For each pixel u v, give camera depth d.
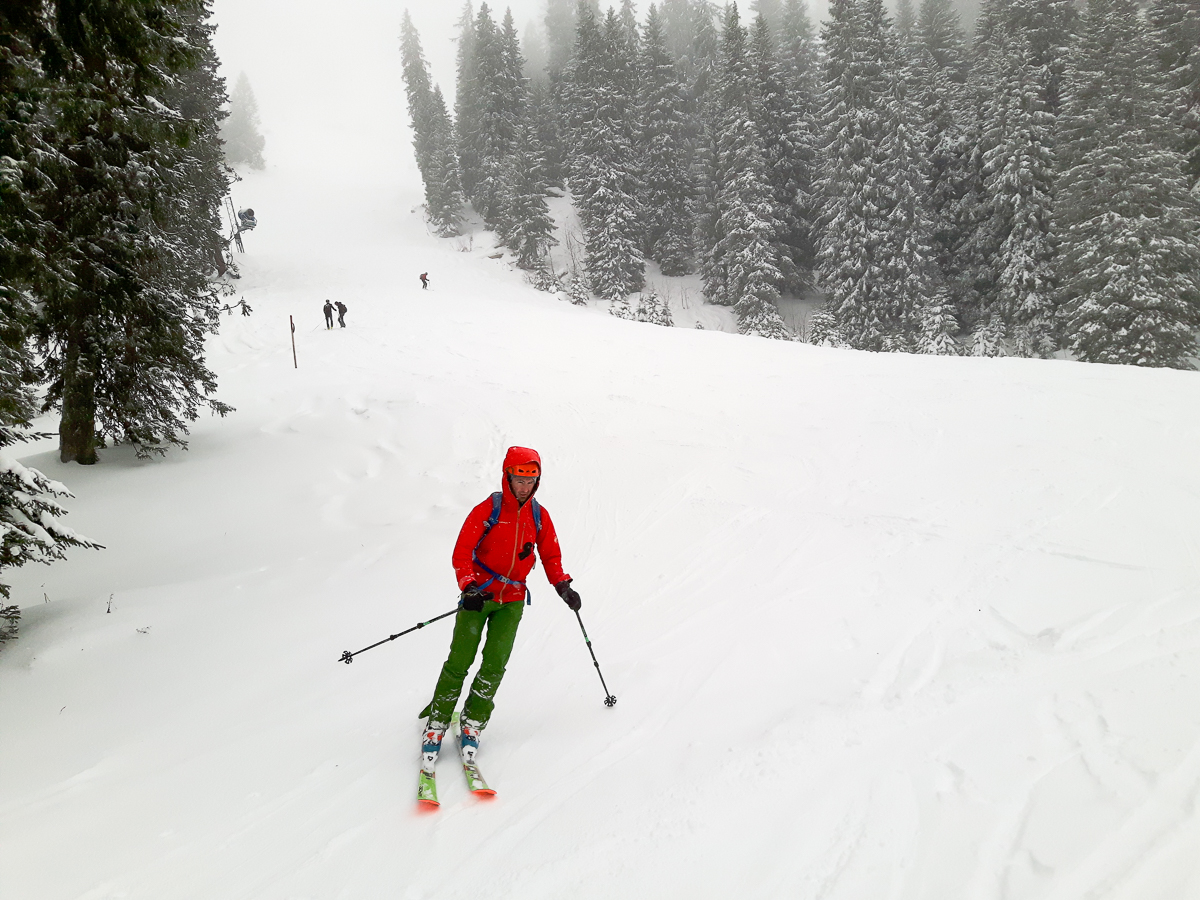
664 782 3.37
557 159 61.12
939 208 41.75
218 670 5.18
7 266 6.10
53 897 2.90
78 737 4.28
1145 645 4.17
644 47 60.53
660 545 7.37
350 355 22.06
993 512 6.96
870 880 2.61
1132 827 2.70
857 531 6.93
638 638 5.21
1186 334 28.09
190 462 13.17
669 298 48.56
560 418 13.65
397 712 4.38
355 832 3.22
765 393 13.96
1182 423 9.21
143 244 10.82
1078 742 3.29
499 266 51.78
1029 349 33.59
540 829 3.12
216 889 2.91
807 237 47.50
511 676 4.78
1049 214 34.03
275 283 40.84
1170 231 29.03
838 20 41.28
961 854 2.68
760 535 7.22
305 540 8.93
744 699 4.12
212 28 23.45
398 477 11.50
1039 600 5.00
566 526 8.42
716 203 46.91
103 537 9.62
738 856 2.81
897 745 3.46
